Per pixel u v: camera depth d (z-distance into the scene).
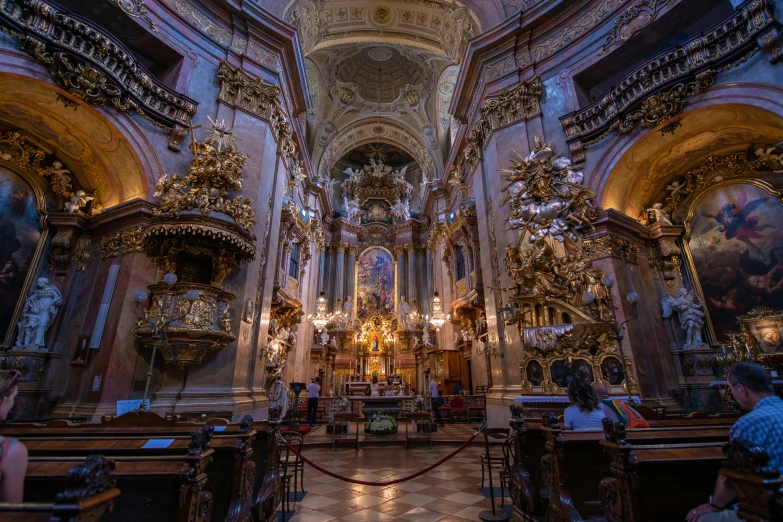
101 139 7.23
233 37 9.51
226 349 7.23
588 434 3.14
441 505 4.33
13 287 6.89
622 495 2.33
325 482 5.36
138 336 6.40
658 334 7.78
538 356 7.62
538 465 3.72
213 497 3.01
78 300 7.18
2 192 7.03
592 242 7.98
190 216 6.62
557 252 8.20
